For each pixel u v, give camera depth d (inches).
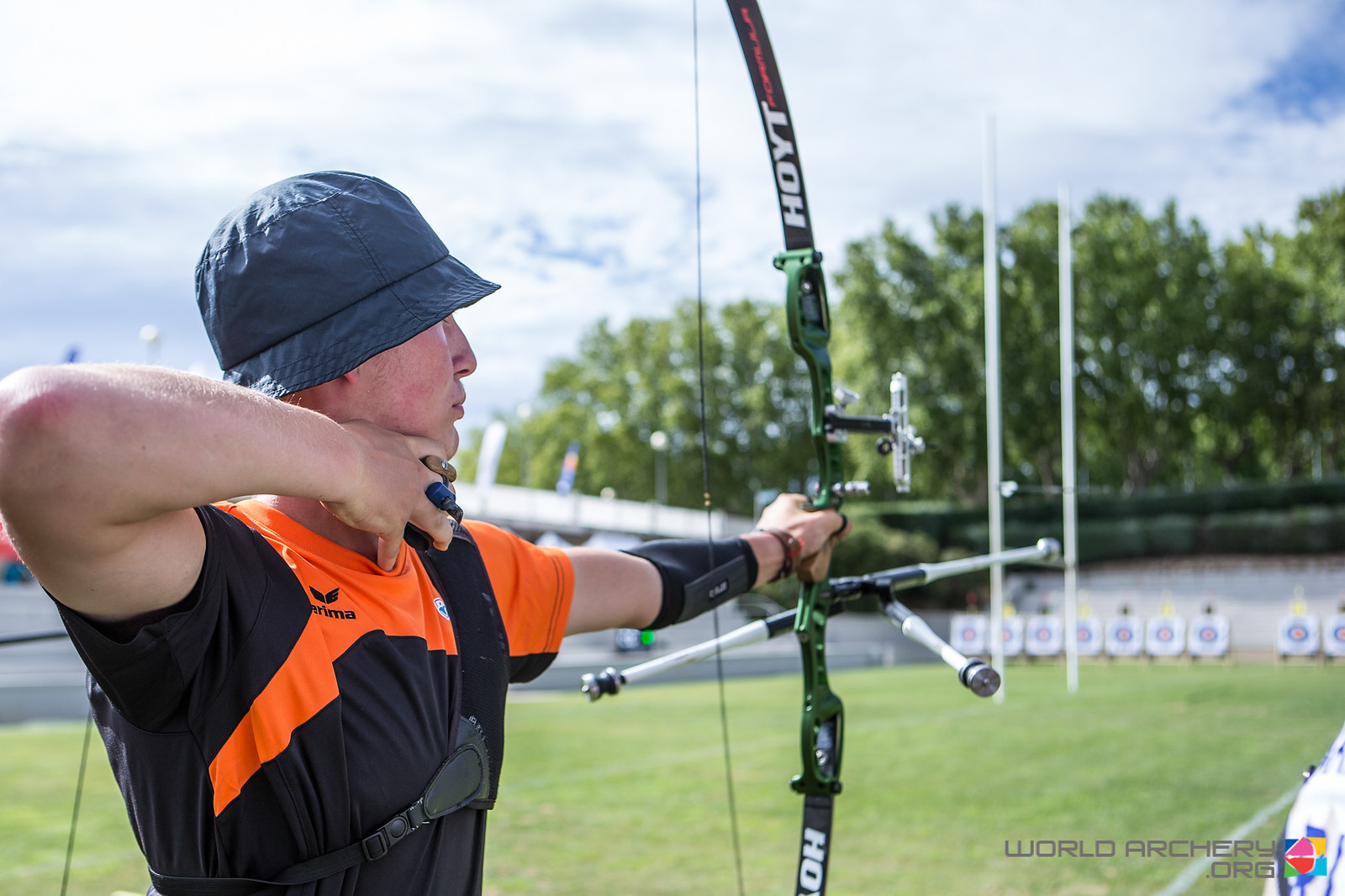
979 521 1207.6
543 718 420.8
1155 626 844.6
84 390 25.9
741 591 58.6
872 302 1366.9
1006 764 270.2
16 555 28.5
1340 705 397.7
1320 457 1587.1
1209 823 188.1
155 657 30.8
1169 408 1481.3
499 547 47.5
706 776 265.3
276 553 35.3
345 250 37.8
